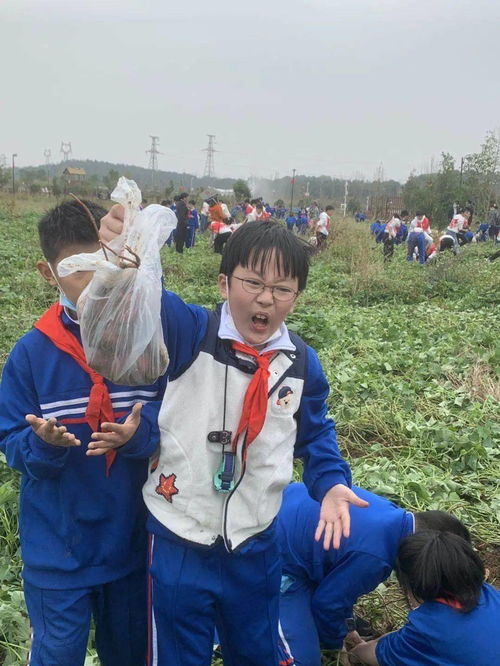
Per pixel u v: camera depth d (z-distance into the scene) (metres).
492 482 4.13
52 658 1.81
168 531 1.83
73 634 1.84
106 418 1.82
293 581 2.62
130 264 1.56
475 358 6.46
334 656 2.69
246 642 1.97
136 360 1.63
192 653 1.88
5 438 1.81
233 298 1.79
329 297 10.86
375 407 5.07
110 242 1.62
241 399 1.81
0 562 3.04
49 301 9.41
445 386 5.77
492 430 4.75
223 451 1.83
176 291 10.47
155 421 1.83
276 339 1.87
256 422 1.79
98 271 1.54
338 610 2.51
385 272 12.09
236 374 1.81
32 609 1.88
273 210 37.22
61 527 1.85
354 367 6.08
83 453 1.83
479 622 2.23
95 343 1.60
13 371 1.84
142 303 1.57
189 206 20.03
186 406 1.82
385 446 4.63
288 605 2.55
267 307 1.76
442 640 2.23
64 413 1.82
